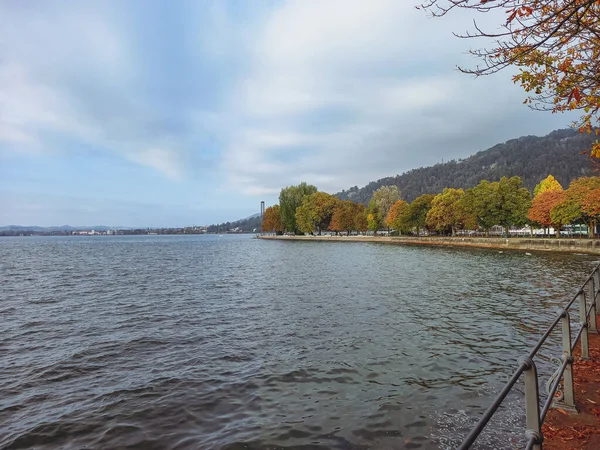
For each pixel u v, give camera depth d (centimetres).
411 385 875
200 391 882
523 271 3119
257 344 1241
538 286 2316
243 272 3525
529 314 1564
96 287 2656
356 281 2720
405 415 731
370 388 868
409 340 1233
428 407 760
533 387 320
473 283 2519
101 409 804
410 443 633
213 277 3161
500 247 6362
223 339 1311
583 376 698
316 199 12594
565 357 539
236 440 666
